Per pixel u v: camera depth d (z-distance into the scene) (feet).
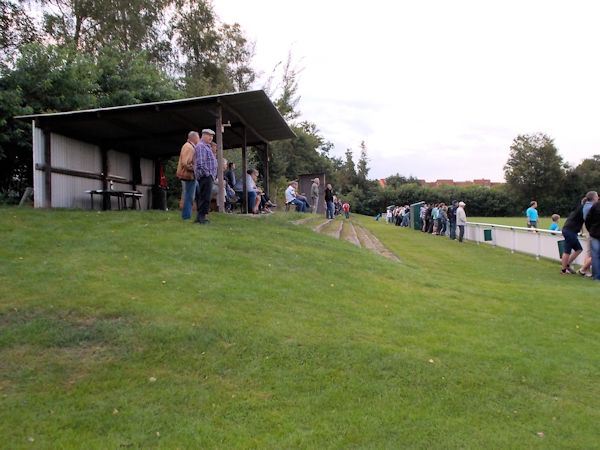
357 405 13.60
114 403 12.77
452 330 19.86
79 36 75.15
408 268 33.42
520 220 161.99
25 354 14.76
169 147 54.08
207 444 11.44
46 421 11.85
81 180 45.21
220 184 40.50
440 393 14.61
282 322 18.29
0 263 21.63
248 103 40.47
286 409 13.15
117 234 27.94
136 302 18.39
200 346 15.89
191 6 95.71
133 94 58.08
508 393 14.99
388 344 17.57
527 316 23.34
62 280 20.01
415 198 242.99
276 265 25.95
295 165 156.97
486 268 43.73
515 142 238.27
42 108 48.47
